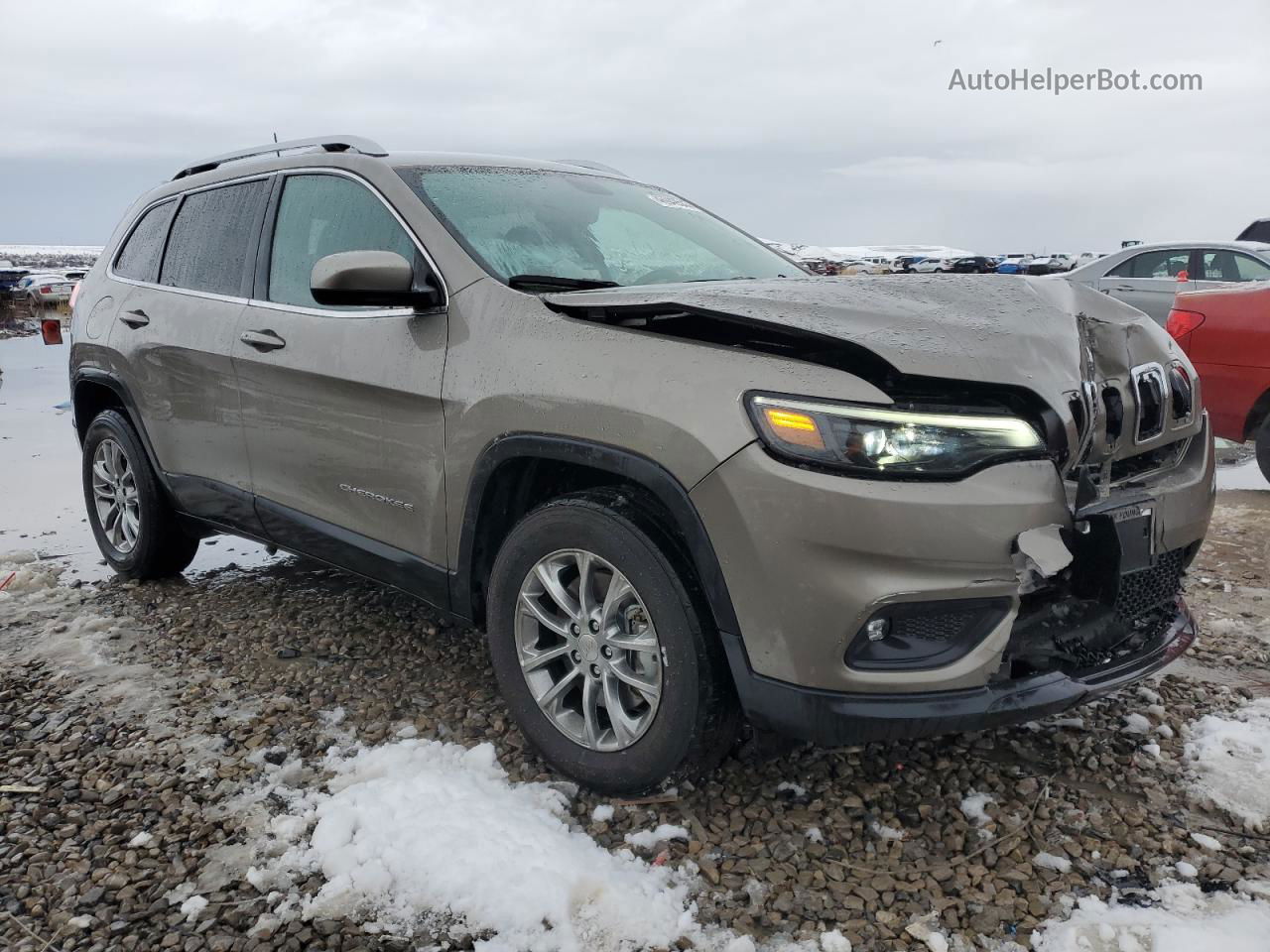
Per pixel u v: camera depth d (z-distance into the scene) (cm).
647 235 337
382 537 302
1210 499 271
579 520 239
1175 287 969
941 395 212
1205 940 192
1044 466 214
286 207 345
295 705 305
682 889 213
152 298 399
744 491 209
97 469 442
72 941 200
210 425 365
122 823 240
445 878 213
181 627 372
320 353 309
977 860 223
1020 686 216
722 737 231
